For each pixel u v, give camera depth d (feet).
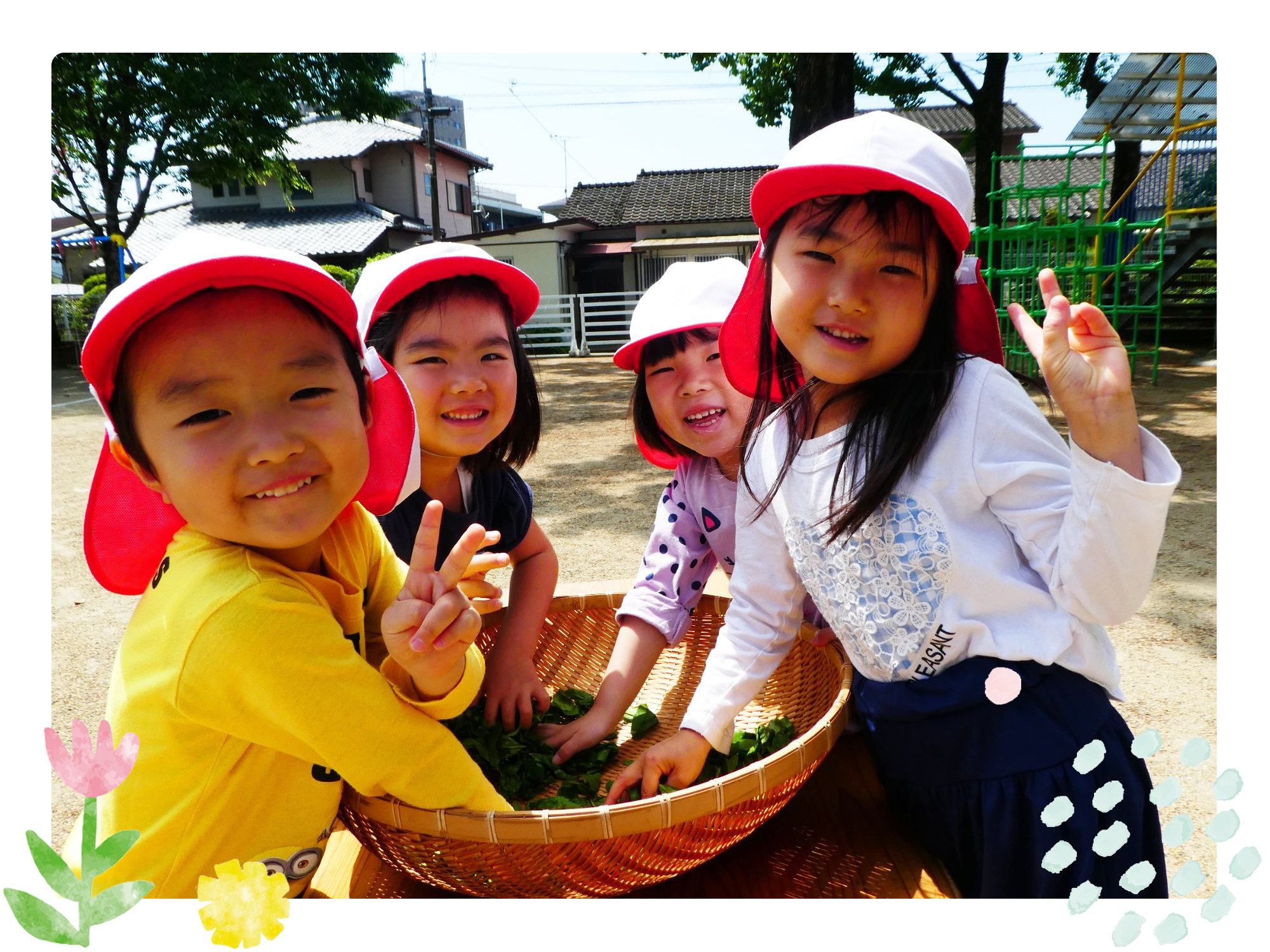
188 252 2.60
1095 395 2.73
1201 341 37.52
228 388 2.61
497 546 4.98
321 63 40.98
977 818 3.28
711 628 5.03
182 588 2.84
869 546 3.27
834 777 3.92
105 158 37.70
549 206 82.58
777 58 32.09
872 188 2.97
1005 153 65.62
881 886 3.22
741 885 3.26
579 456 20.38
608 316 48.70
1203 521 13.55
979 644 3.21
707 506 4.75
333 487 2.83
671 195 68.08
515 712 4.42
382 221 65.82
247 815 2.89
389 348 4.19
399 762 2.86
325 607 2.99
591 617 5.26
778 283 3.25
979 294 3.46
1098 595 2.93
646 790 3.53
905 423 3.11
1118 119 32.24
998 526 3.21
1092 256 33.86
